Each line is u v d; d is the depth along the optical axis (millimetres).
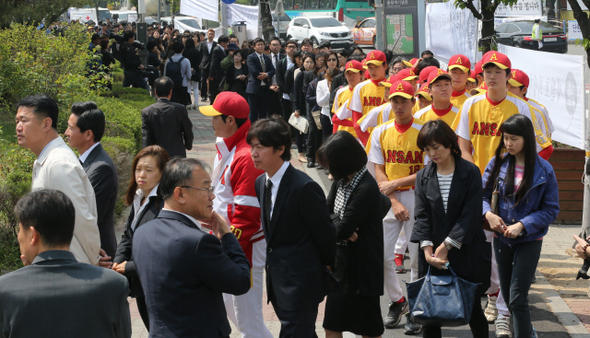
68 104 9969
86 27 16969
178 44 14656
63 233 2738
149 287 3070
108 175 4527
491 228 4809
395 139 5633
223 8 21703
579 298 5992
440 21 12984
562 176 8414
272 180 3908
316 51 13531
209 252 3027
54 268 2686
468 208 4438
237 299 4434
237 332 5305
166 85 7469
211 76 16375
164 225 3131
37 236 2709
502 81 5617
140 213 4090
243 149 4402
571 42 24609
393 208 5465
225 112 4488
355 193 4266
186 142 7738
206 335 3049
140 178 4070
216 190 4590
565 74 8555
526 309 4684
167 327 3016
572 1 6926
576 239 4742
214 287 3053
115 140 8531
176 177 3148
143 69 16609
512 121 4633
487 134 5766
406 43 14820
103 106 10422
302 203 3834
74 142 4562
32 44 10953
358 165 4281
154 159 4082
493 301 5645
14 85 10219
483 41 8305
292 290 3857
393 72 9828
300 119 11250
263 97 13562
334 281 4020
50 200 2721
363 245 4328
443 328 5445
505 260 4820
